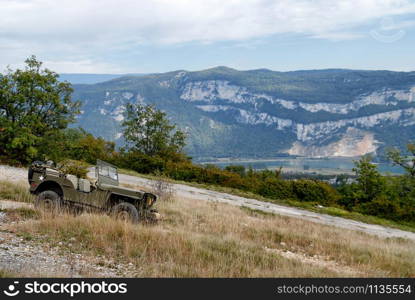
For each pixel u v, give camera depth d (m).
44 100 26.20
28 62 26.28
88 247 8.45
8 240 7.99
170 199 19.39
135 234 9.45
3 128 25.19
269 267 9.27
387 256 12.63
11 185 14.39
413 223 36.16
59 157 27.03
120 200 10.99
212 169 43.09
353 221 28.22
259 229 14.69
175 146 55.34
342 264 11.66
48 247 8.07
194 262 8.41
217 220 14.75
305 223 19.30
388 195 43.34
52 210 10.48
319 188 37.94
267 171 60.94
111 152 56.53
